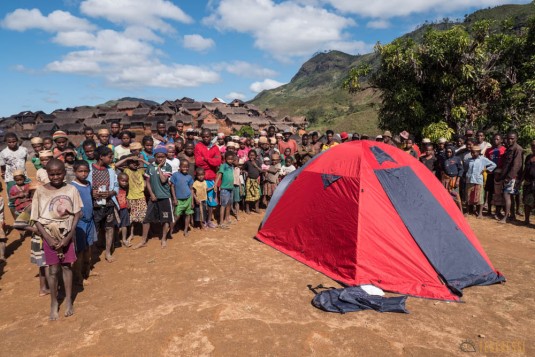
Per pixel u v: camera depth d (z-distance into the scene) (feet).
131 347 12.01
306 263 19.95
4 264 20.25
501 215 31.89
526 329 13.56
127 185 22.36
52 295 13.94
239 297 15.78
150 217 22.53
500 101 43.42
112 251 22.06
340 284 17.48
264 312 14.47
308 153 33.35
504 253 22.25
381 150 20.75
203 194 26.14
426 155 33.14
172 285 17.10
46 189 14.02
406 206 18.63
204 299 15.56
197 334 12.76
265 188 32.78
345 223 18.62
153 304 15.11
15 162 25.32
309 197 21.15
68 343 12.31
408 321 14.05
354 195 18.80
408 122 47.83
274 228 23.20
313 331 13.08
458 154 33.40
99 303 15.31
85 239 16.70
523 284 17.63
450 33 42.32
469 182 31.07
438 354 11.87
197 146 26.76
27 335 12.85
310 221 20.74
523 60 43.06
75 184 16.42
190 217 27.76
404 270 17.29
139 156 23.70
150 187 22.31
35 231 14.55
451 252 17.90
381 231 17.90
